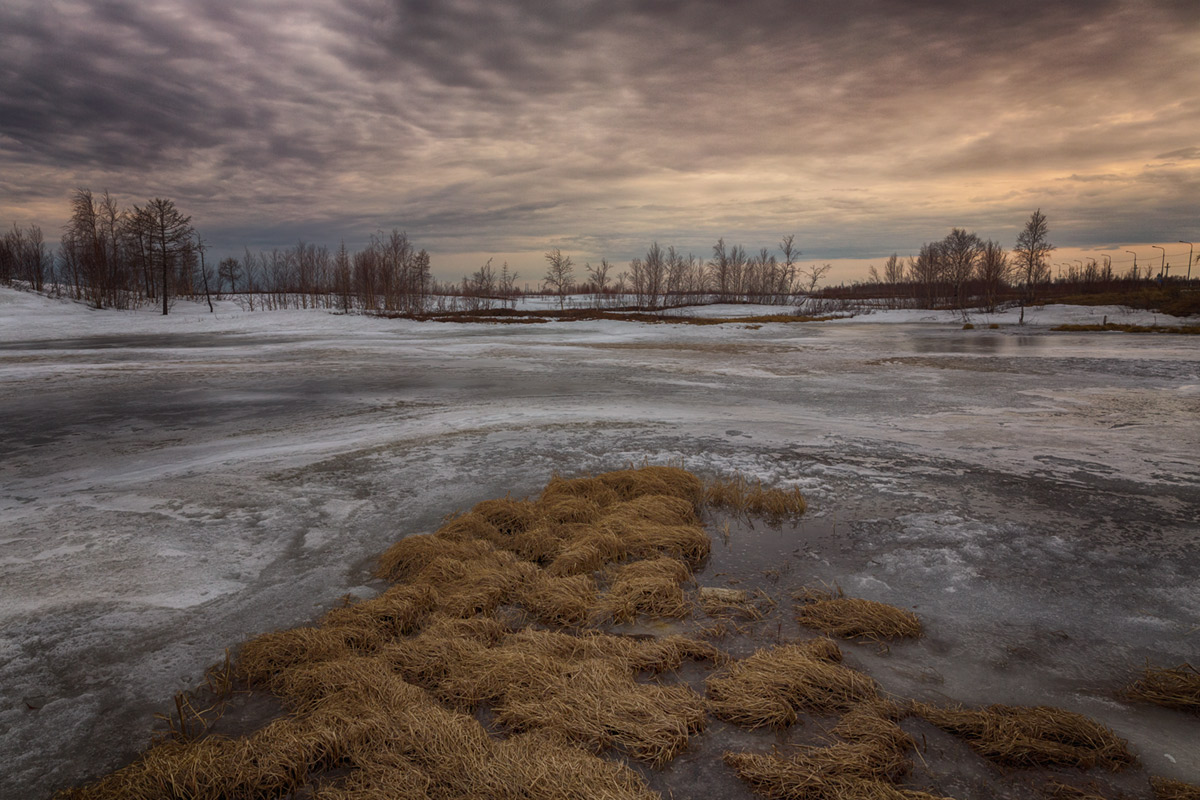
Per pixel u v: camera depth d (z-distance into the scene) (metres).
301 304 72.75
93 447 9.52
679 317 51.91
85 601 4.48
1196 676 3.45
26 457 8.91
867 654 3.83
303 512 6.46
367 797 2.57
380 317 52.84
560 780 2.61
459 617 4.25
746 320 49.12
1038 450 9.16
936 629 4.13
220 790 2.65
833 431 10.55
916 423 11.27
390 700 3.20
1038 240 52.91
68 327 44.38
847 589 4.75
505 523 6.03
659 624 4.25
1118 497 6.91
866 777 2.73
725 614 4.36
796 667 3.47
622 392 14.95
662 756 2.87
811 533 5.94
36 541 5.63
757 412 12.34
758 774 2.72
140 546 5.51
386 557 5.11
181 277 77.38
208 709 3.30
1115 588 4.70
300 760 2.79
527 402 13.52
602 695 3.23
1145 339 30.33
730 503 6.78
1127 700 3.36
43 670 3.63
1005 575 4.94
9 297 54.28
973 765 2.85
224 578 4.90
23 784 2.76
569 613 4.25
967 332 37.03
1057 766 2.86
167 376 18.20
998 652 3.85
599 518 6.18
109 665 3.69
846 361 21.95
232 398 14.17
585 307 76.50
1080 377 17.50
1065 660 3.76
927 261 73.50
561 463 8.45
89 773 2.83
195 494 7.05
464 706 3.29
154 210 56.47
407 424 11.16
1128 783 2.75
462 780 2.67
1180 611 4.34
